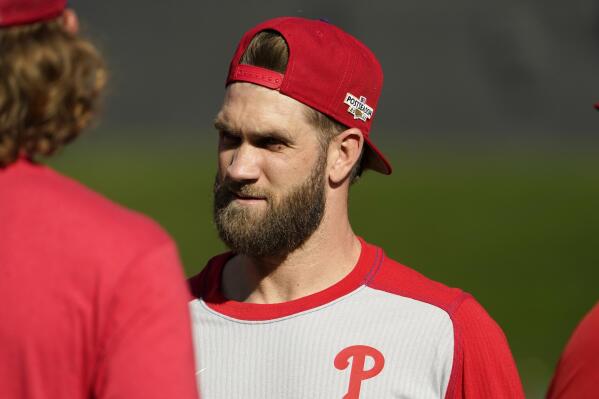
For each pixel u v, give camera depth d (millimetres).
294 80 8633
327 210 9016
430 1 101938
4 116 6270
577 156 84625
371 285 9078
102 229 6195
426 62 100750
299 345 8781
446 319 8867
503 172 76250
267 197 8664
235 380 8797
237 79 8773
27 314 6039
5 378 6047
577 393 7664
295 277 8984
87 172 72125
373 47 101625
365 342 8766
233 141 8812
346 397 8547
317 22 9156
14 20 6312
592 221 61281
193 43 98438
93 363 6098
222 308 9109
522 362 32969
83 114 6582
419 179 72688
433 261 51750
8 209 6238
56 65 6348
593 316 7809
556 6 102500
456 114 97562
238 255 9383
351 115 8984
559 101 99000
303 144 8711
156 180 70625
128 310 6082
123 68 95250
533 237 56969
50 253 6113
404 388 8586
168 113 94562
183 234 54844
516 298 44344
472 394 8781
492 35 101688
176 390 6055
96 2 98375
